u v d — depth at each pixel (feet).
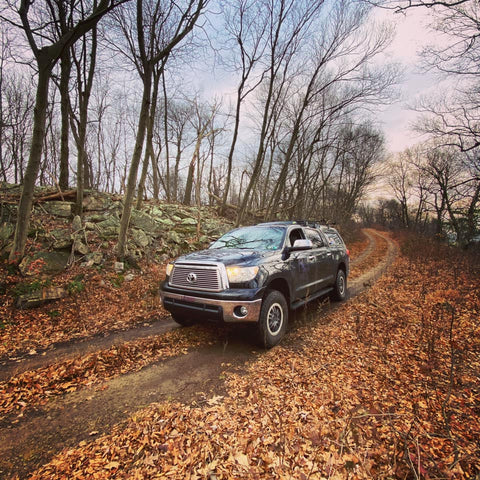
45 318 17.85
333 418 7.80
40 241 26.12
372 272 36.40
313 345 13.16
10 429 7.98
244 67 39.37
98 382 10.45
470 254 44.86
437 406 8.29
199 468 6.23
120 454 6.77
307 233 19.36
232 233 18.61
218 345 13.37
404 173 135.64
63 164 39.27
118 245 27.02
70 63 33.09
